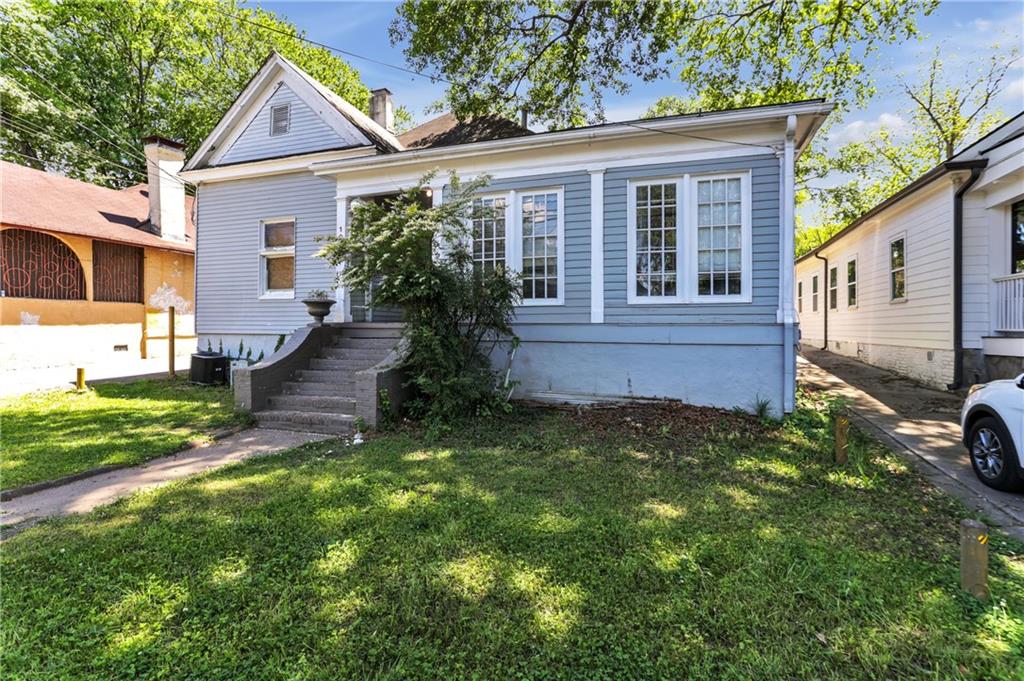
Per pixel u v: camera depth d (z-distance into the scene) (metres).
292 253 10.50
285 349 7.86
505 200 8.05
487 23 11.52
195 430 6.42
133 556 3.03
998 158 8.10
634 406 7.02
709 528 3.37
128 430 6.39
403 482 4.32
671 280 7.27
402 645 2.21
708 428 6.09
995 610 2.43
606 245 7.52
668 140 7.18
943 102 19.41
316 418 6.58
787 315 6.68
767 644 2.21
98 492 4.24
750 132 6.82
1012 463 4.14
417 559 2.95
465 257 6.88
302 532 3.34
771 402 6.78
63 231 12.97
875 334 12.92
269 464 4.96
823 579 2.71
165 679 2.03
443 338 6.60
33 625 2.38
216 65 23.94
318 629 2.32
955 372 9.01
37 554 3.06
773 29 11.96
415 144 11.72
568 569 2.84
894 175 21.94
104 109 21.05
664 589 2.63
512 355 7.93
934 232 9.72
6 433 6.23
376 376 6.28
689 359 7.15
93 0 19.72
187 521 3.54
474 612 2.44
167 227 16.16
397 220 6.61
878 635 2.26
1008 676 2.01
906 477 4.55
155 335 15.87
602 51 12.23
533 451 5.31
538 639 2.25
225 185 11.09
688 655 2.14
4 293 12.29
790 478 4.44
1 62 17.39
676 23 11.95
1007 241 8.50
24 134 18.66
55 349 13.30
